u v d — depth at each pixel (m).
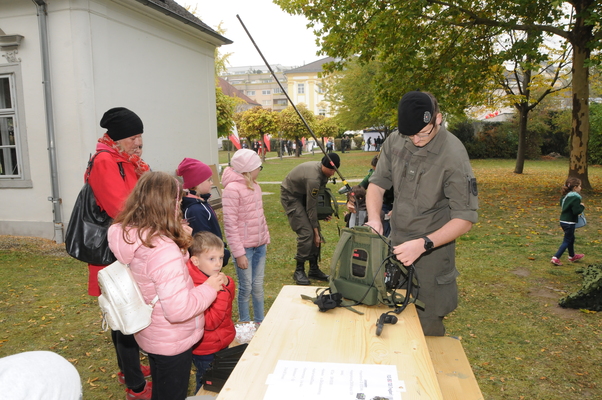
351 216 5.14
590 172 19.27
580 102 12.23
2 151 7.86
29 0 7.29
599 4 10.60
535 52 11.56
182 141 10.05
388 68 12.52
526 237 7.89
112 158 2.73
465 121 28.97
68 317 4.45
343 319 2.08
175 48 9.70
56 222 7.53
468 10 11.93
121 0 7.83
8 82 7.70
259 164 3.68
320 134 43.72
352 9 11.23
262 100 100.25
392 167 2.62
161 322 2.14
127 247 2.04
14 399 0.83
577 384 3.22
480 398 2.16
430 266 2.56
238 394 1.47
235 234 3.62
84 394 3.08
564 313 4.52
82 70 7.18
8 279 5.66
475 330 4.14
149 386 2.93
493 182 16.22
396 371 1.62
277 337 1.88
